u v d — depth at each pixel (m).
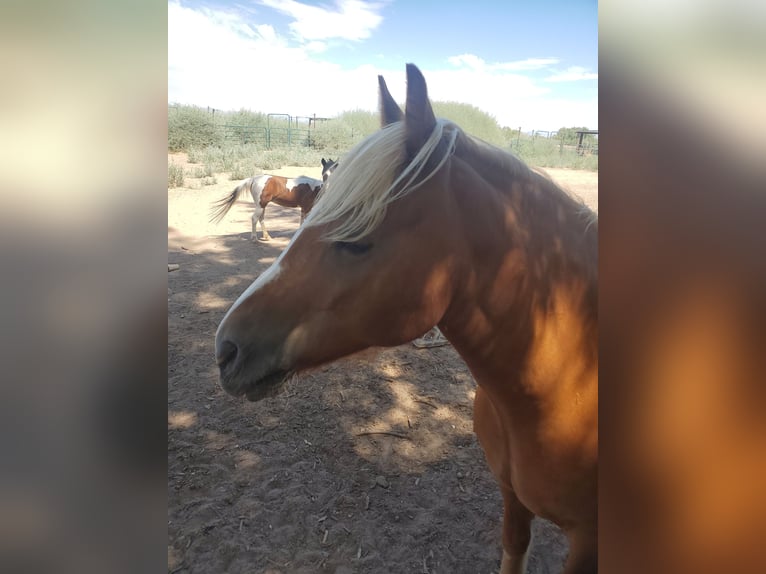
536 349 1.30
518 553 1.92
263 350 1.24
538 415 1.36
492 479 3.03
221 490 2.87
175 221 10.20
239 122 25.22
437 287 1.23
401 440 3.40
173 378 4.15
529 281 1.28
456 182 1.25
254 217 8.86
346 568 2.39
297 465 3.10
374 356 1.43
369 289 1.21
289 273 1.25
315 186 9.58
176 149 21.39
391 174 1.19
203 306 5.74
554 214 1.35
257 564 2.41
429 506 2.80
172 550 2.47
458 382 4.24
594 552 1.41
